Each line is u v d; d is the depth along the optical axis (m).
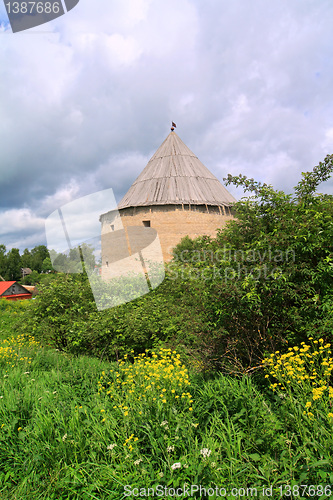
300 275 4.40
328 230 4.15
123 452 3.12
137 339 6.63
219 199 28.25
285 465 2.63
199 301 5.33
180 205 26.12
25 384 4.96
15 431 3.64
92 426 3.53
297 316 4.22
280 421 3.17
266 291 4.31
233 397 3.69
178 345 5.89
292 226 4.43
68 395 4.42
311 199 4.85
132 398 4.05
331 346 4.21
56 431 3.43
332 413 2.93
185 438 3.09
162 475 2.71
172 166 29.03
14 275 79.88
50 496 2.79
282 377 3.86
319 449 2.71
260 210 5.02
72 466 3.04
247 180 5.09
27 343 8.61
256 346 4.71
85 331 6.96
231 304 4.36
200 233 26.33
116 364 6.02
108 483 2.86
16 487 2.92
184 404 3.71
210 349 5.05
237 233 5.22
